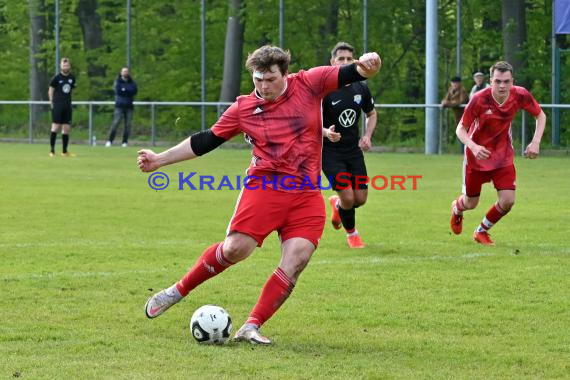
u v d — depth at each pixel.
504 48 53.97
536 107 18.95
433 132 48.75
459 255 18.22
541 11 54.28
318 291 14.74
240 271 16.36
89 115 58.69
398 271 16.48
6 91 76.50
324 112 18.58
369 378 10.11
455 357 11.03
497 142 19.06
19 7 73.56
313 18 59.38
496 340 11.86
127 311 13.24
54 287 14.86
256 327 11.62
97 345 11.39
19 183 32.00
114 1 69.00
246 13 60.44
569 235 20.95
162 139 56.84
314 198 11.78
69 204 26.20
